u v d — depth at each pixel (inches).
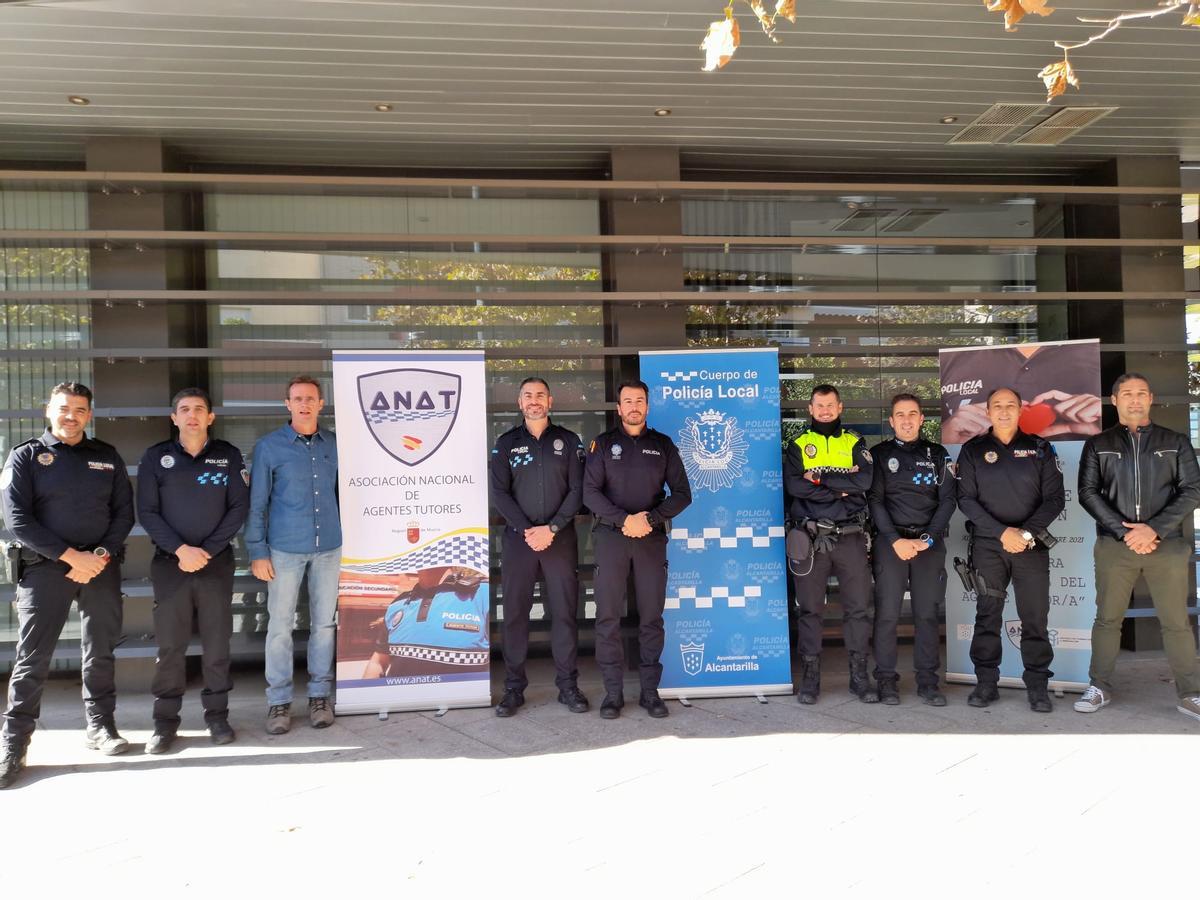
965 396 199.3
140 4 144.1
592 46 164.6
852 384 237.6
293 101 185.5
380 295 207.2
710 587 184.7
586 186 210.2
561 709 177.5
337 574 175.0
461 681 178.7
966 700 180.1
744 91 186.4
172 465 157.9
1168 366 227.3
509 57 168.1
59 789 137.1
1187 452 168.4
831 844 112.5
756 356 187.6
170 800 132.0
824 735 157.9
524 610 175.9
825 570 177.9
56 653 197.2
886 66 176.1
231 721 174.4
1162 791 129.0
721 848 111.8
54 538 144.3
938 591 178.7
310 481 170.6
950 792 129.6
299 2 144.7
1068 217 244.1
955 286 241.9
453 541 179.5
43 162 215.5
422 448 178.9
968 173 241.9
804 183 217.0
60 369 212.5
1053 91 126.0
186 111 189.0
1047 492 173.2
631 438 174.1
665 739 156.8
